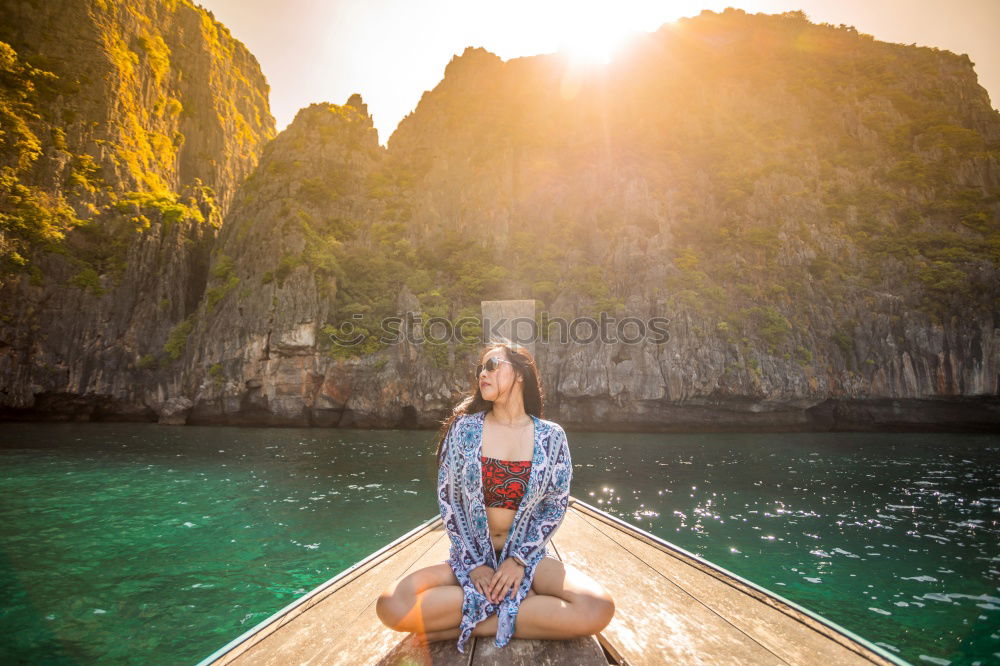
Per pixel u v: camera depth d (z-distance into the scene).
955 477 16.44
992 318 38.84
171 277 45.81
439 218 57.88
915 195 54.91
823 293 43.94
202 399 39.16
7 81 48.84
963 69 77.12
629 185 52.91
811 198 53.47
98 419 40.78
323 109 63.41
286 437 28.86
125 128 57.69
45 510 10.55
